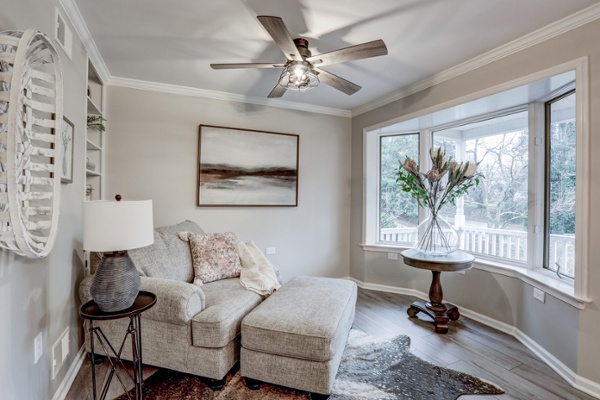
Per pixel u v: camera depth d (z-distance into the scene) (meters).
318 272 4.05
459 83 2.76
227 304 2.01
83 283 1.98
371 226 4.00
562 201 2.42
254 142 3.62
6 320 1.17
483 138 3.26
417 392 1.82
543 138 2.61
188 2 1.87
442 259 2.64
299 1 1.86
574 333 1.94
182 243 2.62
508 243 2.96
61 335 1.75
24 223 1.14
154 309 1.83
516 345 2.42
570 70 1.99
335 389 1.83
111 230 1.51
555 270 2.44
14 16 1.25
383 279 3.85
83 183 2.25
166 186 3.25
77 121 2.10
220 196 3.46
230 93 3.46
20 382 1.27
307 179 3.96
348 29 2.16
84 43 2.24
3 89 1.08
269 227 3.74
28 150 1.17
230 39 2.31
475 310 2.96
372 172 3.99
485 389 1.86
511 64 2.35
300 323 1.76
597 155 1.86
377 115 3.77
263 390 1.83
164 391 1.81
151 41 2.34
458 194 2.87
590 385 1.85
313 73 2.24
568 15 1.96
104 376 1.94
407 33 2.21
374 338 2.50
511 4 1.87
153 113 3.19
